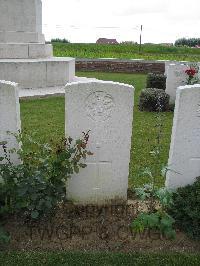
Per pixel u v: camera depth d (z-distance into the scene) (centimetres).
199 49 2638
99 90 401
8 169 382
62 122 792
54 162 383
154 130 759
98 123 413
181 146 420
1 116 406
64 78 1147
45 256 354
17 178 376
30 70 1071
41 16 1216
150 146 653
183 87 397
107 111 409
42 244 373
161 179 520
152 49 2656
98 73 1783
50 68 1107
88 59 1855
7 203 388
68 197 442
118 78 1603
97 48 2608
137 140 688
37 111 883
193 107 402
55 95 1040
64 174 387
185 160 427
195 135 415
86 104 405
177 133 413
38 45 1148
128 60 1836
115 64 1845
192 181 437
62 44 2731
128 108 410
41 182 367
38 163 388
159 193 389
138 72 1839
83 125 414
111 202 451
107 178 439
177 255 362
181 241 384
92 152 425
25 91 1047
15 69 1051
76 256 355
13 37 1124
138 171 543
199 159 428
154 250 371
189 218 388
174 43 3738
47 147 405
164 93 953
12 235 382
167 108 959
